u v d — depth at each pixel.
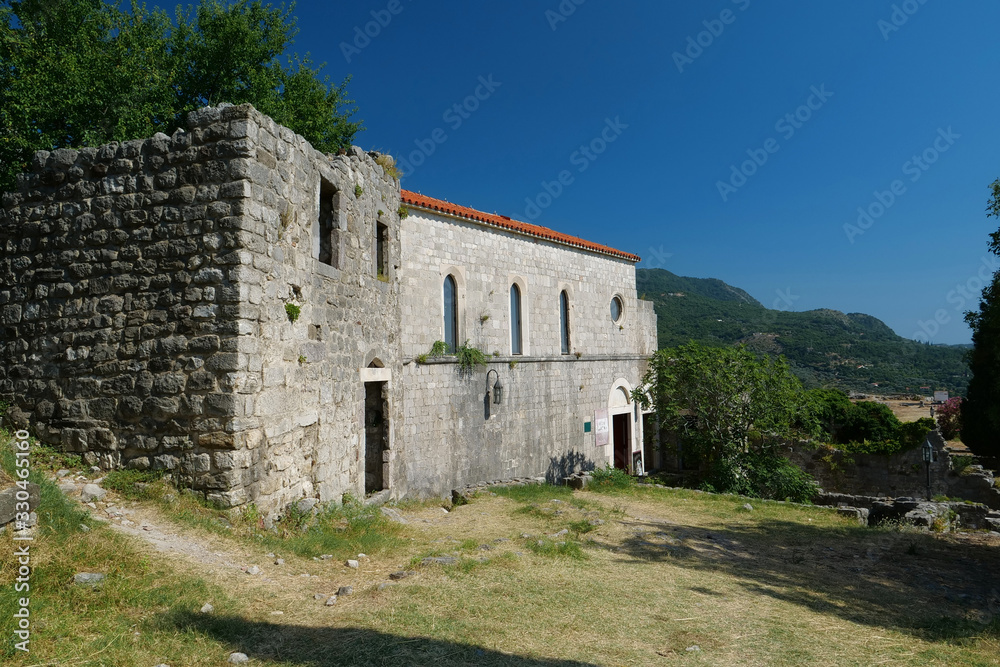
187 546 7.06
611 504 15.98
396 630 5.50
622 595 7.33
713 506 16.44
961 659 5.80
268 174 9.05
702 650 5.68
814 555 10.84
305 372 9.95
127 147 9.20
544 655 5.19
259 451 8.55
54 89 16.02
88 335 8.97
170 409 8.36
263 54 22.36
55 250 9.40
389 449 13.73
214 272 8.44
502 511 13.68
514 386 22.19
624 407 28.66
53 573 5.42
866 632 6.64
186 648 4.75
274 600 6.17
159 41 19.80
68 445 8.80
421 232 18.97
